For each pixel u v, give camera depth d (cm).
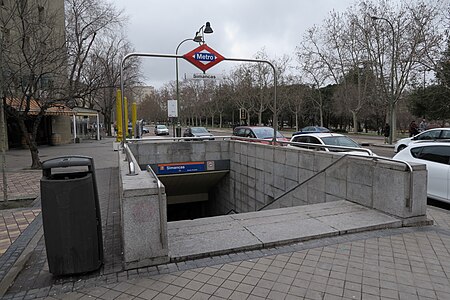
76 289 327
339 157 631
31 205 712
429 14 2384
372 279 334
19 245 470
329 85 5406
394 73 2694
